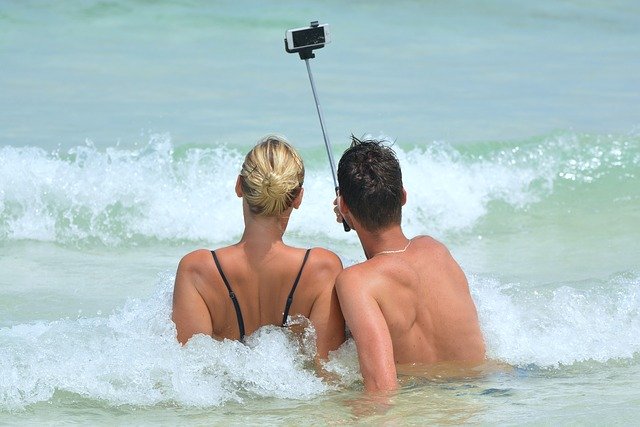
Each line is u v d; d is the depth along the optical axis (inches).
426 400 523.5
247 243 559.8
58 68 1609.3
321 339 561.9
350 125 1318.9
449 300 563.2
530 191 1119.0
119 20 1887.3
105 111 1370.6
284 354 560.4
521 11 2155.5
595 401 526.0
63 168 1030.4
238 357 558.6
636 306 684.1
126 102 1427.2
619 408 514.6
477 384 550.3
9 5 1871.3
